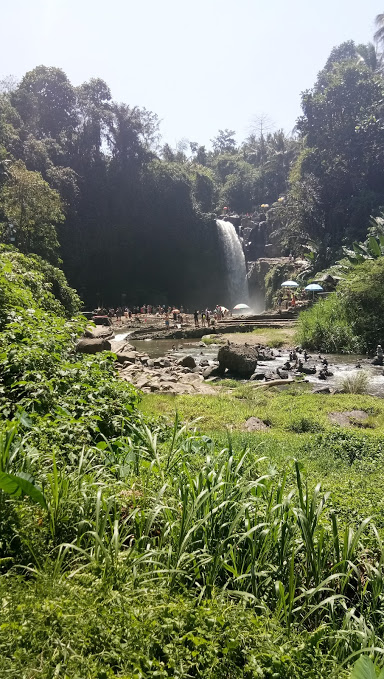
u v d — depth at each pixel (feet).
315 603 9.12
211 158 271.69
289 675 6.96
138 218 164.14
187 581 8.88
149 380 44.11
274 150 239.30
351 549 9.45
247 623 7.53
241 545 9.51
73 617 6.78
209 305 173.99
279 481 13.65
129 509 10.59
